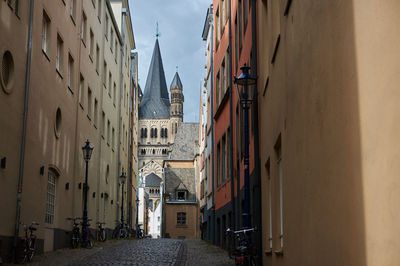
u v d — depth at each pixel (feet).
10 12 46.21
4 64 46.19
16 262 45.96
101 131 102.01
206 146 119.85
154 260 52.08
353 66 11.93
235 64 65.26
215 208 91.09
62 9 67.46
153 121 531.50
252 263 35.14
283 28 25.04
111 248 70.79
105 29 108.17
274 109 29.89
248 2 49.52
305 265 18.63
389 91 9.60
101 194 103.40
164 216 229.25
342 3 12.87
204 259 54.60
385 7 9.88
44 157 58.54
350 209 12.09
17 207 48.44
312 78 17.04
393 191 9.32
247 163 38.86
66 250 64.49
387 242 9.61
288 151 23.40
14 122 47.65
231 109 67.56
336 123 13.56
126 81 153.99
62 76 67.05
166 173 240.32
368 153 10.77
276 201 30.09
